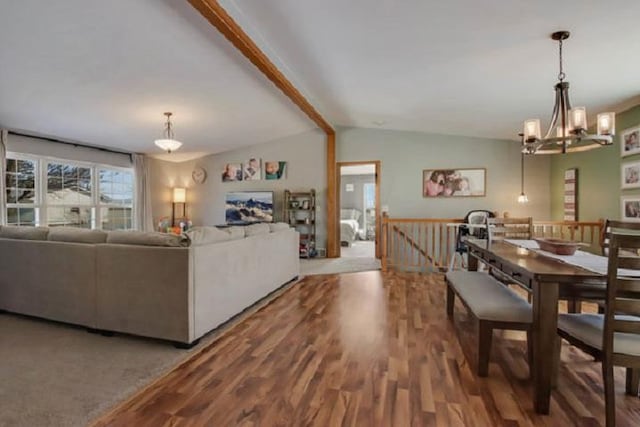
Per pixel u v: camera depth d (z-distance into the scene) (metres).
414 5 2.49
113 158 6.44
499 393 1.94
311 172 7.20
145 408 1.79
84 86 3.77
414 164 6.62
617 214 4.14
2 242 3.25
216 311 2.86
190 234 2.65
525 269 1.93
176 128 5.65
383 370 2.20
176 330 2.55
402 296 3.98
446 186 6.47
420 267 5.70
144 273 2.63
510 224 3.46
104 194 6.36
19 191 5.03
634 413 1.75
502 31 2.67
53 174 5.48
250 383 2.04
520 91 3.90
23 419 1.70
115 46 3.09
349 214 10.78
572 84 3.46
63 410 1.77
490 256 2.59
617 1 2.17
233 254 3.12
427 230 6.34
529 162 6.12
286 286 4.46
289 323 3.07
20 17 2.55
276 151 7.40
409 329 2.92
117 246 2.72
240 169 7.63
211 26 2.96
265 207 7.37
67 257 2.93
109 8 2.58
